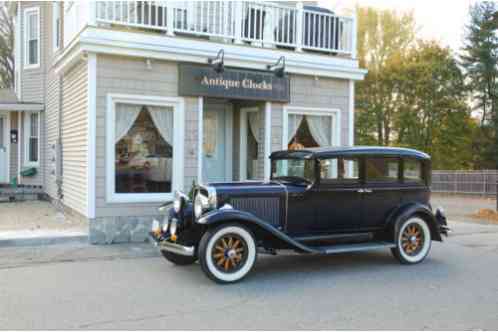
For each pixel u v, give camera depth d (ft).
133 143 28.78
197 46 30.22
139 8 30.48
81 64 29.50
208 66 30.22
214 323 14.74
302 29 34.17
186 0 31.01
